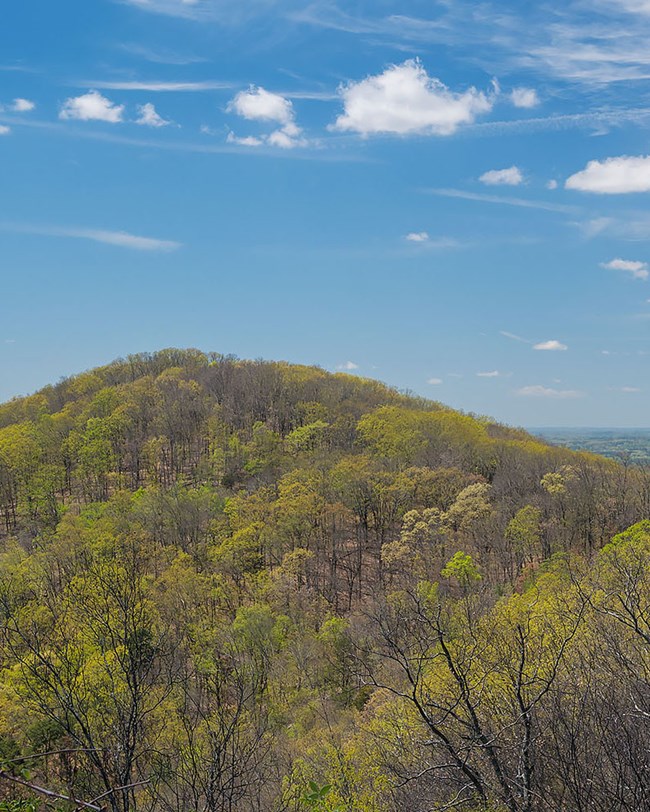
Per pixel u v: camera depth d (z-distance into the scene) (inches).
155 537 2517.2
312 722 1261.1
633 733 258.4
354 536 2805.1
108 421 3870.6
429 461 3260.3
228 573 2244.1
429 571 2145.7
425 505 2839.6
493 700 321.4
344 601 2319.1
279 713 1283.2
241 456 3661.4
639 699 266.7
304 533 2527.1
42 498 3122.5
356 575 2524.6
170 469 3823.8
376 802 460.8
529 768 270.2
